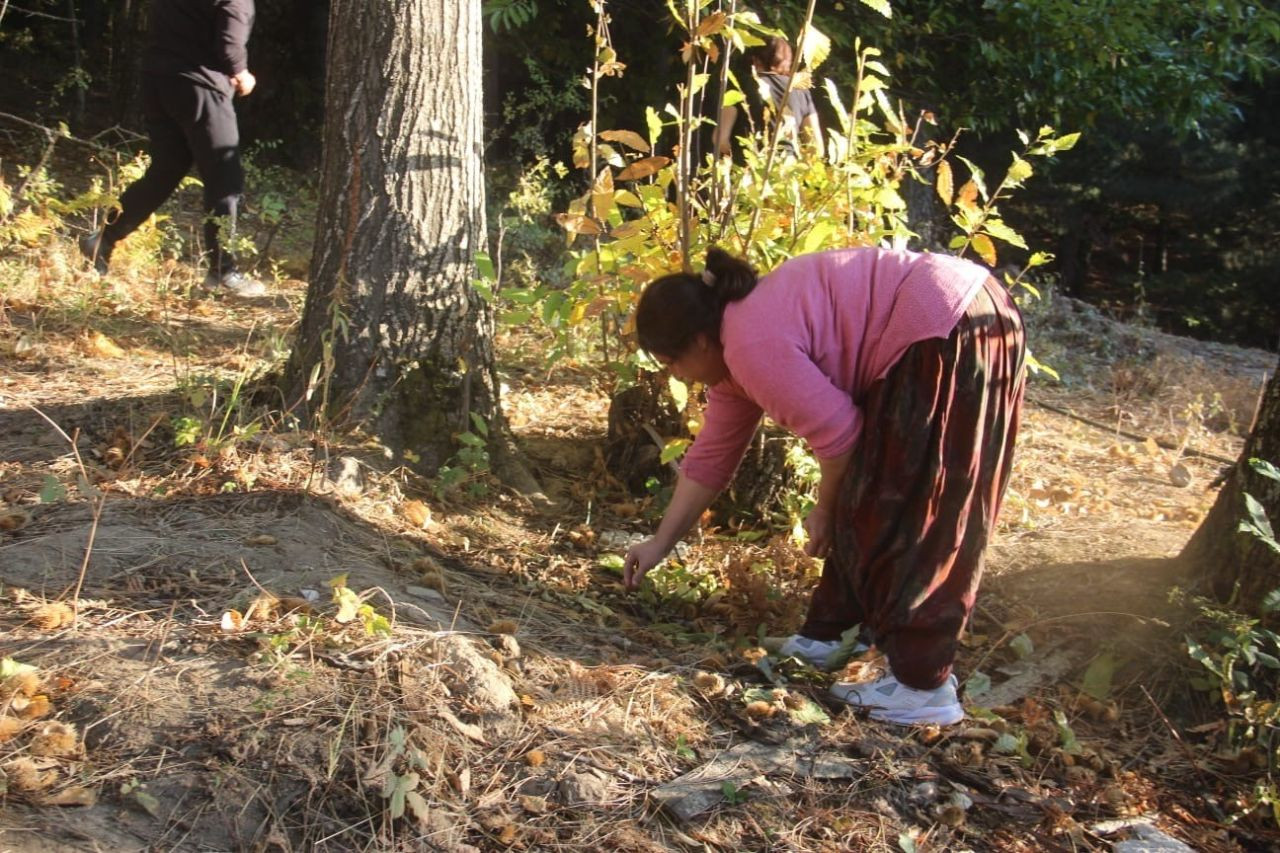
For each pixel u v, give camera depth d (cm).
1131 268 2433
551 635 346
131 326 594
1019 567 421
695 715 314
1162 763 327
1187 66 1120
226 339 594
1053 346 904
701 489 348
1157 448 631
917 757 311
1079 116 1156
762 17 889
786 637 373
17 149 1005
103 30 1386
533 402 562
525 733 292
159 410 441
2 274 598
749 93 938
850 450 305
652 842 268
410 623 323
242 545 353
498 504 441
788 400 297
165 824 246
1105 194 1995
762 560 411
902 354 299
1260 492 360
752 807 284
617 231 421
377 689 289
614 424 486
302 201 1002
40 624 298
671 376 422
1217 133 1864
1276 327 2020
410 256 438
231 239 689
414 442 442
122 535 349
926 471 304
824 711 322
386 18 426
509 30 1023
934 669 317
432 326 444
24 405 454
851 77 981
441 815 263
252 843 248
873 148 450
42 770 252
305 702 281
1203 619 360
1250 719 326
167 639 298
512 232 888
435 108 436
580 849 263
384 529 391
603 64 444
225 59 658
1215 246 2155
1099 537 446
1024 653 365
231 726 271
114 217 709
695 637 367
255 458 402
